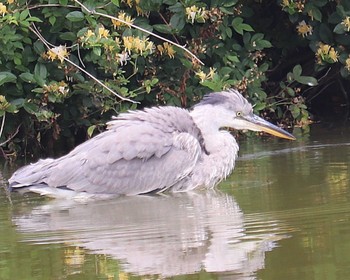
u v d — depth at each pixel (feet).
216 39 55.01
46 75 50.29
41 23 51.39
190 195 40.11
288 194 37.63
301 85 62.49
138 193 40.88
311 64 62.85
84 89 51.21
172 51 52.26
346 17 54.08
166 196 40.24
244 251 29.04
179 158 41.11
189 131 42.22
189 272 27.27
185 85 53.78
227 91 45.29
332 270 26.58
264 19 61.31
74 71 50.78
